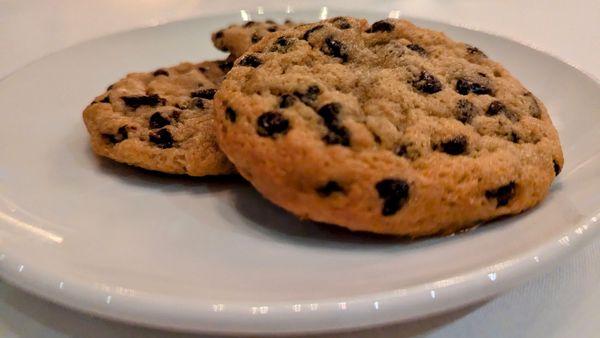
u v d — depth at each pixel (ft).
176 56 0.83
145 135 0.65
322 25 0.65
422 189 0.55
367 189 0.54
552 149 0.61
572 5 1.07
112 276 0.51
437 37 0.67
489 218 0.57
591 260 0.60
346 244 0.56
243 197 0.61
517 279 0.52
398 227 0.55
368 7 1.05
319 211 0.55
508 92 0.63
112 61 0.81
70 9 1.06
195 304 0.49
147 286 0.51
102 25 1.00
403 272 0.52
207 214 0.59
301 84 0.59
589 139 0.66
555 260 0.53
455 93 0.61
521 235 0.55
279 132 0.56
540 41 0.93
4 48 0.90
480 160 0.57
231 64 0.75
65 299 0.50
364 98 0.59
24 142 0.66
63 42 0.93
